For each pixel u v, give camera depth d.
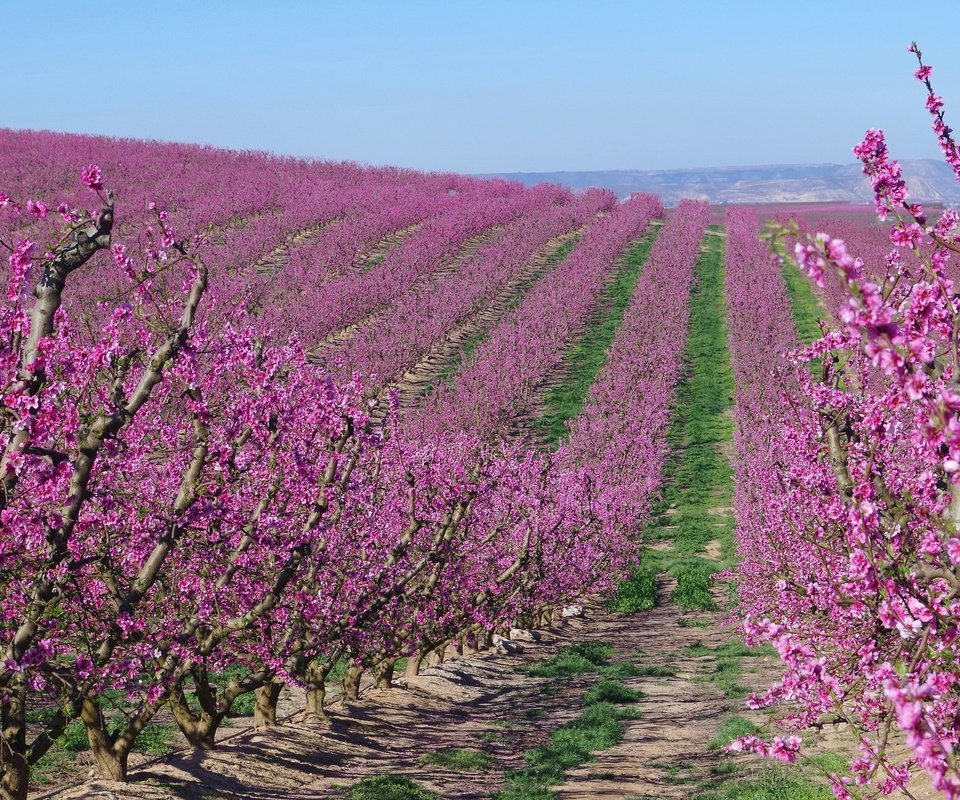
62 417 11.86
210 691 18.59
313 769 19.02
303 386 17.16
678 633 38.69
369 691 27.36
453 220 111.38
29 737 19.53
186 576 15.41
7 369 10.77
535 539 27.97
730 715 24.28
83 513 12.98
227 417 15.24
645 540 51.88
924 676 8.05
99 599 14.32
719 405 72.06
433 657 32.22
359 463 19.22
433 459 23.83
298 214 102.50
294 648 17.72
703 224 138.62
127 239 81.75
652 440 61.34
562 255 110.56
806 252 6.19
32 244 11.12
